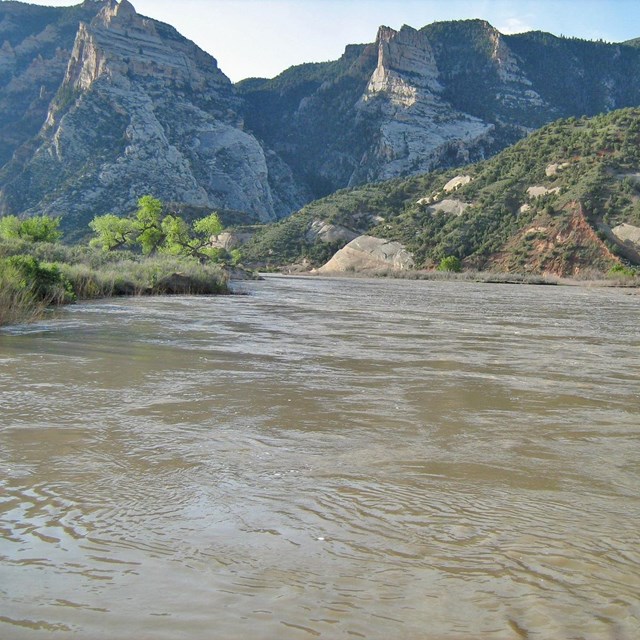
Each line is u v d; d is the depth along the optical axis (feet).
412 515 13.71
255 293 126.93
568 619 9.78
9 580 10.61
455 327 60.64
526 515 13.83
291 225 426.51
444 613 9.89
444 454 18.26
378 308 87.15
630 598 10.42
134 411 22.68
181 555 11.64
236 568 11.20
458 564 11.50
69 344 40.14
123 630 9.30
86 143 642.22
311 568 11.24
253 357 37.01
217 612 9.80
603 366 36.81
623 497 15.05
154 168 625.00
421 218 364.38
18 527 12.66
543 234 292.81
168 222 229.66
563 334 56.34
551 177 333.83
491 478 16.24
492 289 177.58
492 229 322.34
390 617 9.76
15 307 57.57
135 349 38.88
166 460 17.15
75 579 10.69
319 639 9.17
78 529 12.64
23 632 9.20
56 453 17.51
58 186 604.90
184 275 116.16
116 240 228.22
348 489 15.23
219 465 16.83
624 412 24.31
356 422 21.88
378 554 11.83
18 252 122.93
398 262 331.36
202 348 40.40
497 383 30.22
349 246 353.51
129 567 11.14
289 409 23.65
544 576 11.12
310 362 35.63
